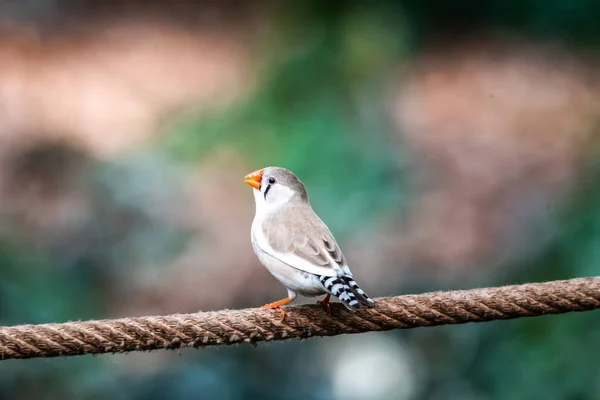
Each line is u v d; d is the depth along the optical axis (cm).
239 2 2427
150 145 1831
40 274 1402
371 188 1625
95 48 2309
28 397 1217
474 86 2083
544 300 672
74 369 1248
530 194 1708
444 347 1305
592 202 1297
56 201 1658
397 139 1775
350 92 1784
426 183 1722
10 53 2269
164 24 2403
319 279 681
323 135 1675
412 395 1298
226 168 1702
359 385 1323
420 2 2188
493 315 671
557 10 2241
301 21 1877
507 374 1198
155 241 1566
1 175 1744
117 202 1630
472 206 1673
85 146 1881
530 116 1978
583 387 1124
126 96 2112
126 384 1282
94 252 1537
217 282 1519
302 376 1340
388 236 1575
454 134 1897
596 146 1652
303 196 760
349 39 1828
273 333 651
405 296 664
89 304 1451
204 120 1767
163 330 632
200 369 1324
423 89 2045
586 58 2184
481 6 2264
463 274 1527
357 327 657
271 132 1717
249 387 1321
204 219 1616
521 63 2172
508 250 1562
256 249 733
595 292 677
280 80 1777
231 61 2242
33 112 2028
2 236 1451
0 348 609
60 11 2408
